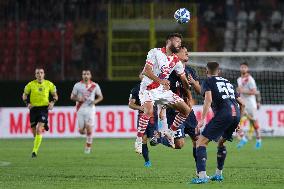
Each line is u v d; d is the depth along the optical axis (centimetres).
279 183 3259
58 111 7256
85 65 8075
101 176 3647
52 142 6688
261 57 7394
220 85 3238
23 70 7956
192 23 8288
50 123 7250
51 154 5291
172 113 3697
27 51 8000
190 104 3647
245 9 8738
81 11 8194
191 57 7138
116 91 7312
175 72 3581
